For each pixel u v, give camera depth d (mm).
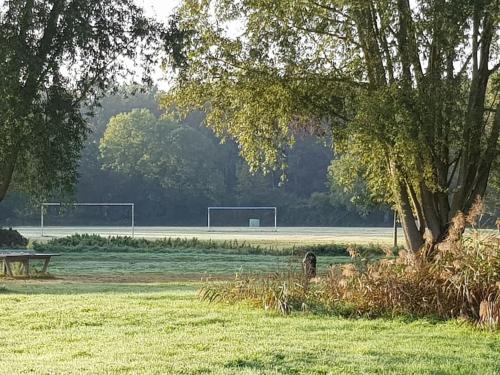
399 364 9078
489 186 26984
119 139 112562
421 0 21422
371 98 21266
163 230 84938
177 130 114812
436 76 21719
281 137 24984
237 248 43062
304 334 11352
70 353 9727
